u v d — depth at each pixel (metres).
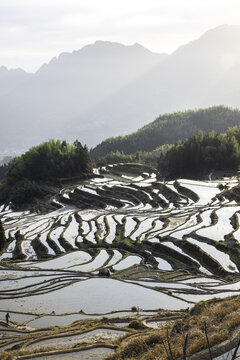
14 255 75.38
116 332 30.19
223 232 65.50
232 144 149.62
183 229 70.06
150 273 54.31
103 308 41.25
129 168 179.25
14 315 41.31
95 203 116.69
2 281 54.28
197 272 53.34
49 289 49.47
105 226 84.06
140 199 112.81
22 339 30.59
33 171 169.50
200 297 43.38
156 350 20.61
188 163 150.25
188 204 93.19
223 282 48.47
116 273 55.06
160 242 65.12
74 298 44.97
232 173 138.88
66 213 108.69
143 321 32.41
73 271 57.12
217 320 23.06
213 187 108.81
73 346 25.97
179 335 22.34
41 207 127.88
